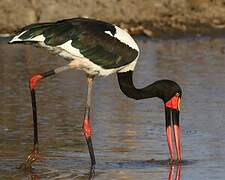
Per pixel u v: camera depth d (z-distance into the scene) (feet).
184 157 41.60
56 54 41.09
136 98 42.91
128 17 89.40
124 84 42.93
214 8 93.81
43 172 38.75
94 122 49.11
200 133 46.60
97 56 41.01
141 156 41.70
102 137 45.50
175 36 85.25
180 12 92.17
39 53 73.46
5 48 75.77
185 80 61.82
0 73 63.72
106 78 63.67
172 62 69.51
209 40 84.17
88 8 89.30
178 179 37.47
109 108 53.06
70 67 41.06
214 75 63.87
